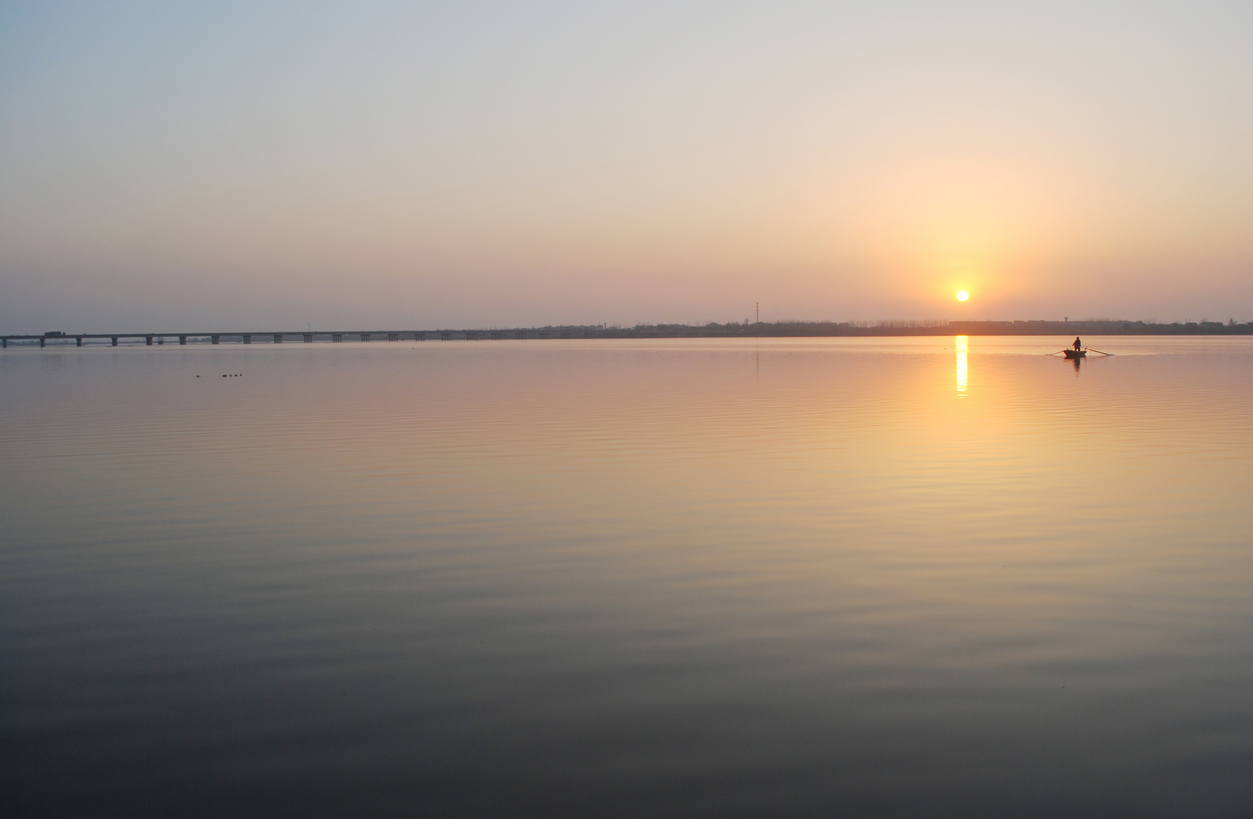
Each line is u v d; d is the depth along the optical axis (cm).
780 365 7550
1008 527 1456
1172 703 809
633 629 1011
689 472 2012
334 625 1040
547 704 825
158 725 799
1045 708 802
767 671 889
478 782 700
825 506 1633
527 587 1172
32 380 6275
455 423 3072
